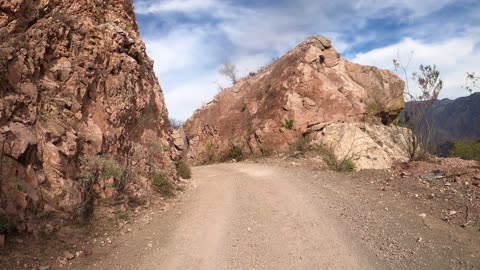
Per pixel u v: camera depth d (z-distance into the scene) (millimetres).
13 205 6582
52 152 7836
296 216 8664
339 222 7949
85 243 7027
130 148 11102
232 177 15133
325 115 21625
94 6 11938
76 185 8078
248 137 24531
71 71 9672
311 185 12000
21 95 8000
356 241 6789
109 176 9055
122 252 6828
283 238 7320
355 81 24922
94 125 9656
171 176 12953
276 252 6668
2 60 7906
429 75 15586
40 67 9102
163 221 8711
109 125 10336
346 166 15312
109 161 9117
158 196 10711
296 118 21641
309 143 20172
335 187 11430
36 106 8258
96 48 10648
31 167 7312
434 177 11000
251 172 16375
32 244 6402
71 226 7320
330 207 9172
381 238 6777
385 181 11547
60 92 9234
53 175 7707
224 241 7359
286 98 22547
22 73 8336
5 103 7426
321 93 22312
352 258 6098
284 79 25141
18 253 6066
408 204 8695
